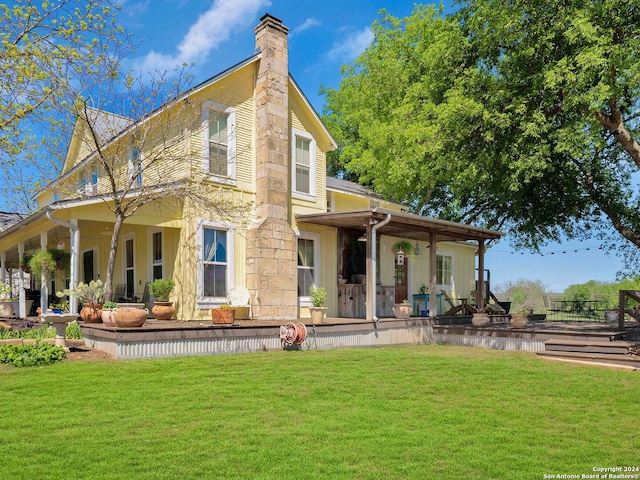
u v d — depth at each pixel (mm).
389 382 7906
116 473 4176
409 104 18656
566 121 14227
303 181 15047
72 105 11711
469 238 17438
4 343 9594
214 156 12883
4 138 11586
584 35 11172
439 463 4527
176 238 12445
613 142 17125
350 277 16188
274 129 13578
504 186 16250
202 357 9375
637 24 12039
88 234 15383
